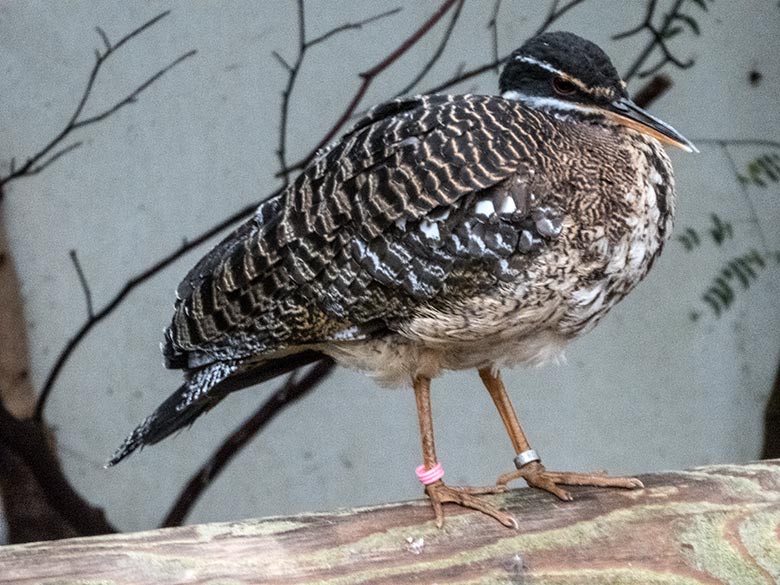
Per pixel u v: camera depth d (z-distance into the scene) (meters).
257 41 8.48
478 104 5.54
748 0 8.82
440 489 5.08
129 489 9.02
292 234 5.58
